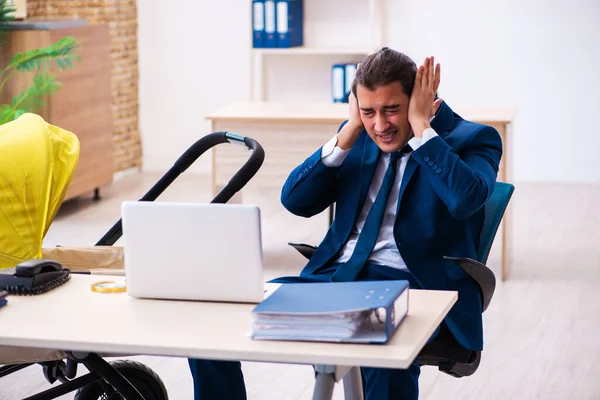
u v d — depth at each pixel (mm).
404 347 2133
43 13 8680
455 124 3252
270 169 6195
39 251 3381
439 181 2975
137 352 2197
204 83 9508
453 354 2980
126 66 9281
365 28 9102
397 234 3121
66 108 7582
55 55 6531
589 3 8641
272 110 6414
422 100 3029
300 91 9328
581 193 8539
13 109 6512
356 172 3277
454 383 4277
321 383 2191
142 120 9656
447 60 9000
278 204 8102
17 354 2834
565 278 5988
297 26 9062
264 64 9328
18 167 3332
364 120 3078
